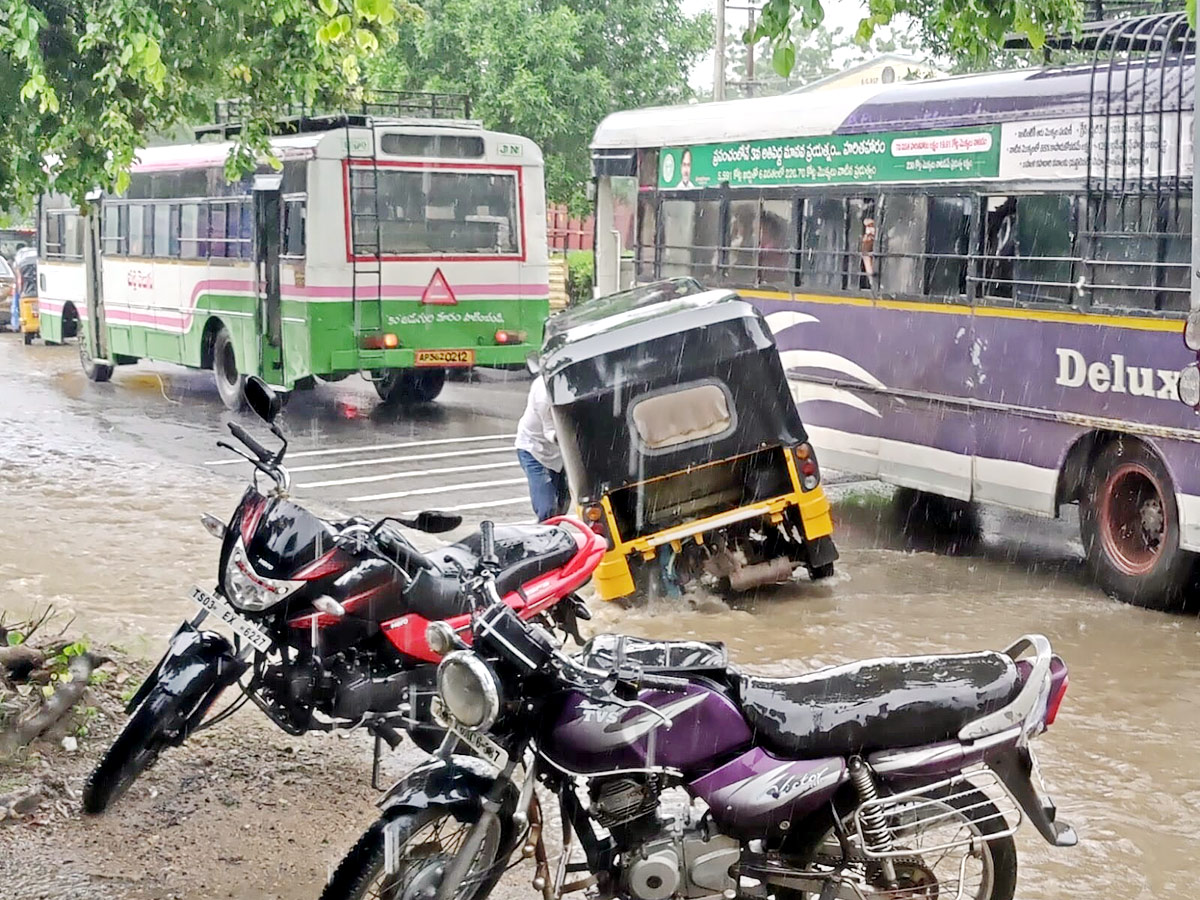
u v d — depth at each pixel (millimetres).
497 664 4180
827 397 12102
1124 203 9258
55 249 25609
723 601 9586
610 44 24609
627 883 4289
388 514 12008
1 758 5738
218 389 19734
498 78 23312
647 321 9367
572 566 6383
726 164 13148
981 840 4348
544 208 17906
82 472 13766
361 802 5797
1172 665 8039
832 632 8781
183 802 5699
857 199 11625
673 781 4316
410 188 17094
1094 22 10023
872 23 7461
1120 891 5227
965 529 11961
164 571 9852
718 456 9273
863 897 4383
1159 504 9320
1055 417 9883
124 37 8500
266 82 10195
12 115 9125
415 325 17219
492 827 4336
